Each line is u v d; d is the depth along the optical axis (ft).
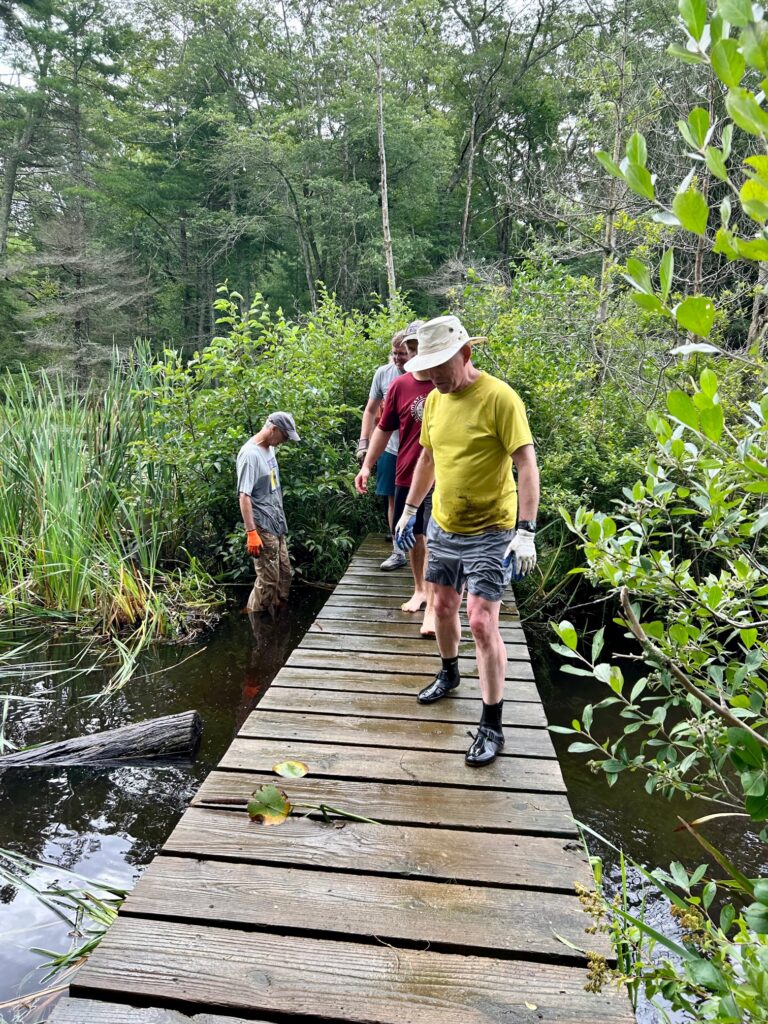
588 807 11.23
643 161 2.72
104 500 20.79
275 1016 5.12
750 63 1.94
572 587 20.63
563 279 23.13
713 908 9.05
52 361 57.47
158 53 86.99
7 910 8.54
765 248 2.31
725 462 5.46
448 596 9.37
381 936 5.84
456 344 7.47
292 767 8.43
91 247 69.72
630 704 6.56
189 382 20.48
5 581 18.86
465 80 83.51
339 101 74.08
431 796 7.95
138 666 15.66
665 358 20.16
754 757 4.03
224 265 89.51
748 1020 3.76
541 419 20.77
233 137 74.28
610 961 5.58
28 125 76.38
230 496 21.38
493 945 5.75
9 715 13.29
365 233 78.64
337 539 21.75
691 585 5.79
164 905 6.17
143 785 11.11
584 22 49.47
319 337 24.03
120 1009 5.17
